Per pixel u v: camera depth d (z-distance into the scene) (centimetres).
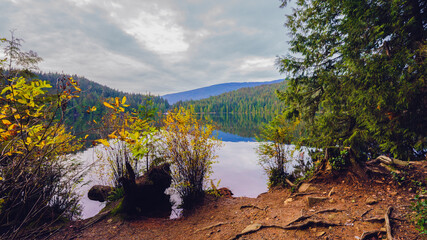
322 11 772
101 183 636
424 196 326
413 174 399
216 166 880
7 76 170
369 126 632
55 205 407
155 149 525
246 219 388
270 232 318
